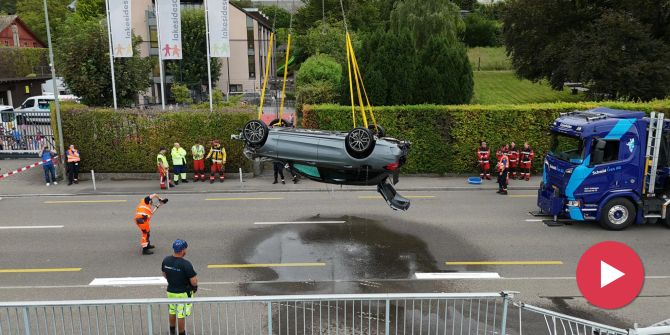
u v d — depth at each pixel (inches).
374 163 483.2
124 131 870.4
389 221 635.5
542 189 652.1
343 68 1028.5
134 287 450.3
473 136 878.4
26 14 2738.7
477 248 542.6
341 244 555.2
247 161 884.0
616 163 583.5
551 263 501.7
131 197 762.8
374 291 439.2
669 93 1337.4
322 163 490.0
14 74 1711.4
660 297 426.3
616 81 1336.1
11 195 772.0
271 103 1670.8
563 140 625.6
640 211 595.8
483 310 399.9
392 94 990.4
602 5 1567.4
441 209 687.1
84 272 484.1
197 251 535.8
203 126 869.2
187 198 752.3
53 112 872.9
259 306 406.3
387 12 2343.8
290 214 665.6
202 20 1919.3
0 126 1061.1
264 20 2486.5
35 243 563.5
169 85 1968.5
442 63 997.2
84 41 1075.9
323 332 362.9
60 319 386.0
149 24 1958.7
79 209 697.0
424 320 381.4
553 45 1533.0
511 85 2128.4
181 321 351.9
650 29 1401.3
